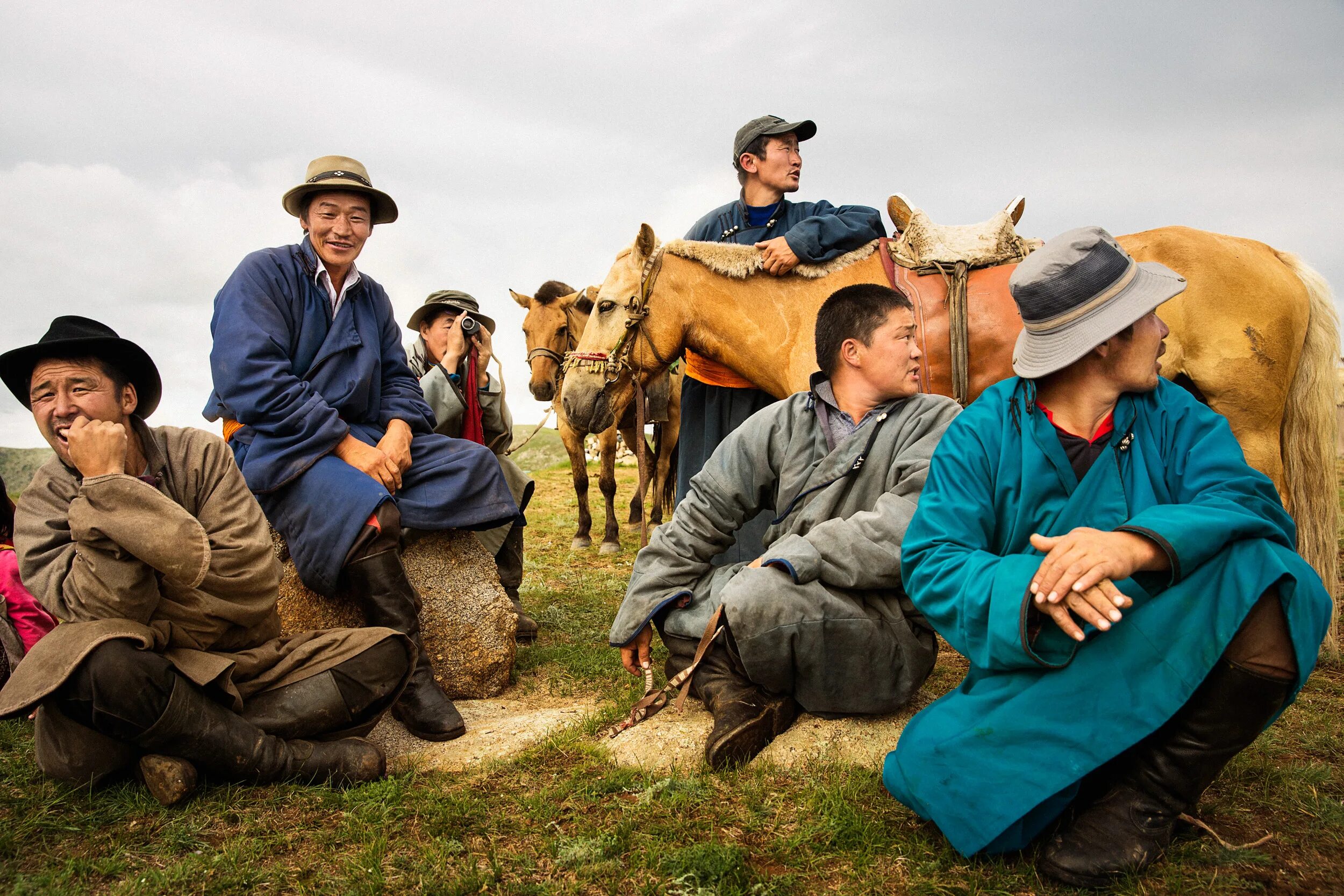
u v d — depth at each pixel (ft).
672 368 26.63
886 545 9.39
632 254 15.76
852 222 14.93
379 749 9.24
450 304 15.71
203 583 8.70
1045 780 6.66
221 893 6.95
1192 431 7.19
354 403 12.21
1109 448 7.23
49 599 8.16
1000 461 7.55
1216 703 6.52
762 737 9.32
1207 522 6.31
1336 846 7.36
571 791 8.64
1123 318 6.94
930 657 10.03
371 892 6.86
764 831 7.80
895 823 7.85
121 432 8.12
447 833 7.80
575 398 16.06
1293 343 14.30
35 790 8.57
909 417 10.08
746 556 13.82
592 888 6.95
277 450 11.32
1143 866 6.73
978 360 13.92
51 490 8.59
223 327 11.53
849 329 10.05
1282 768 8.79
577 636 15.55
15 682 7.93
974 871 7.00
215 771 8.55
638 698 11.18
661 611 10.44
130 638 8.04
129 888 6.98
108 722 7.96
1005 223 14.33
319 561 11.12
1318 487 14.74
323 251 12.23
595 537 28.78
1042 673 6.87
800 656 9.42
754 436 10.50
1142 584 6.57
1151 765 6.83
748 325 15.15
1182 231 14.55
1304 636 6.22
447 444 12.71
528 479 15.76
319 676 9.20
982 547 7.49
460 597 12.64
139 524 7.96
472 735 10.56
